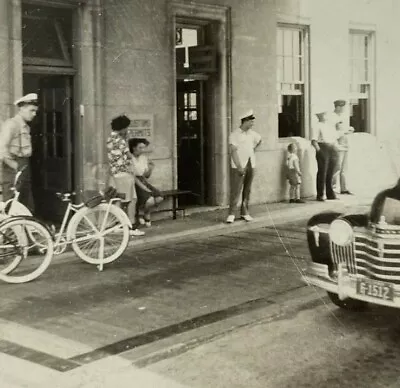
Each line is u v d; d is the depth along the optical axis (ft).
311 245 18.92
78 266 26.76
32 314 20.61
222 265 27.04
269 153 42.55
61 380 15.40
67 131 32.53
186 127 40.70
